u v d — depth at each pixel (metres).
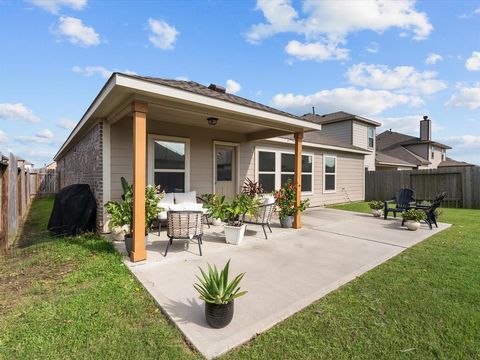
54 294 3.03
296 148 6.89
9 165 5.22
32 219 8.73
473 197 12.25
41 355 2.06
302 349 2.16
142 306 2.77
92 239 5.40
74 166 10.62
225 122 6.71
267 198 6.18
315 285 3.35
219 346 2.15
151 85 3.92
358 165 14.41
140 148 4.08
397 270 3.89
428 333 2.38
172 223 4.40
